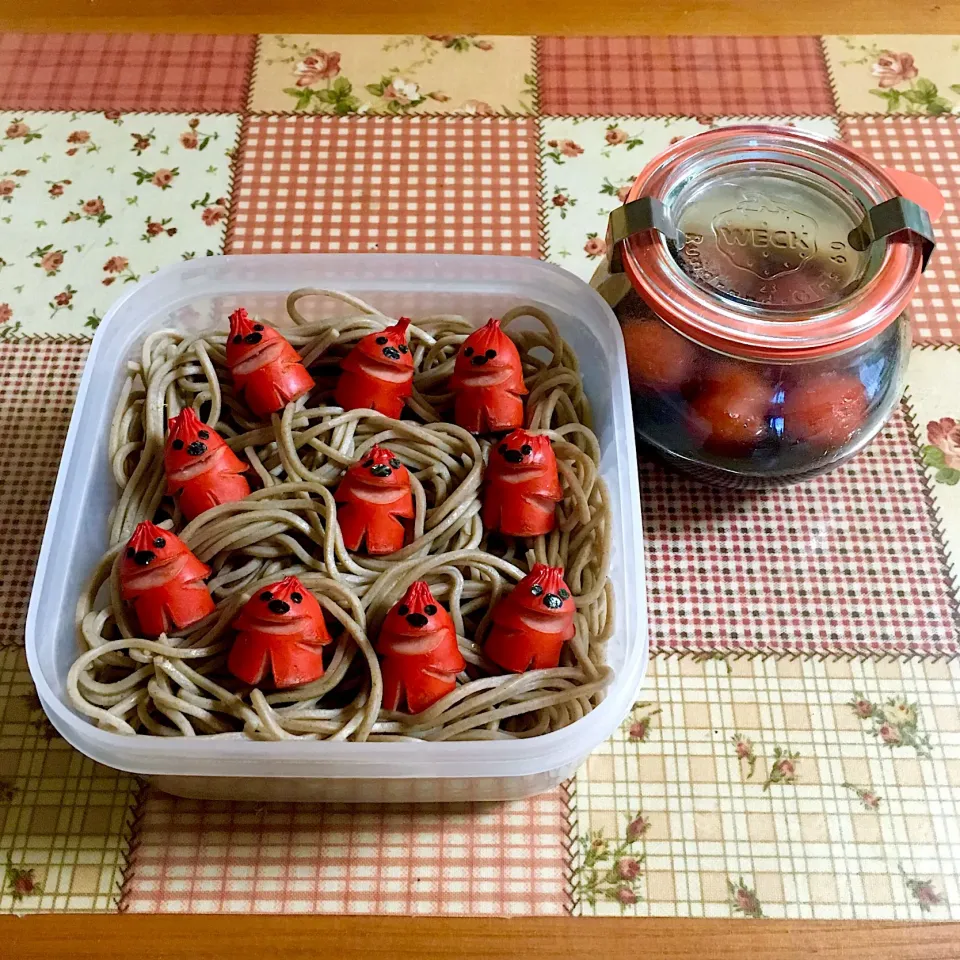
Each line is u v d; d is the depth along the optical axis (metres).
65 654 0.62
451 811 0.65
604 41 1.01
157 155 0.93
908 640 0.72
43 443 0.78
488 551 0.69
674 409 0.68
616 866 0.63
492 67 0.99
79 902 0.62
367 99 0.97
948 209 0.91
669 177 0.67
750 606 0.73
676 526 0.75
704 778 0.67
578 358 0.77
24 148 0.93
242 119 0.96
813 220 0.67
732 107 0.97
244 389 0.70
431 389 0.75
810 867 0.64
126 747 0.55
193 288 0.74
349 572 0.65
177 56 0.99
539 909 0.62
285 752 0.55
